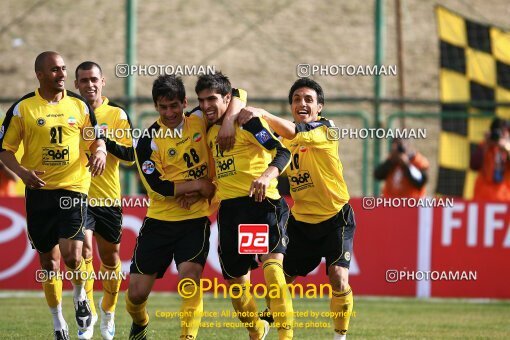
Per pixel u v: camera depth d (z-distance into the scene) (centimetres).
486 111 4559
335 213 2302
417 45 6197
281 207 2194
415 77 5984
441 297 3781
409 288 3781
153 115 4416
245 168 2156
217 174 2183
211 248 3750
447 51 4656
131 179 4231
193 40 6397
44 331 2666
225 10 6725
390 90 5938
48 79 2328
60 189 2355
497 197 4200
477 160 4228
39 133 2331
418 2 6569
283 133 2233
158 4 6706
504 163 4203
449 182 4438
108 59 6156
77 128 2373
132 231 3731
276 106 5925
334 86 6000
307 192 2302
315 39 6419
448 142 4453
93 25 6438
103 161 2344
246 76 6150
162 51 6234
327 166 2286
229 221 2172
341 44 6397
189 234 2172
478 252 3784
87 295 2569
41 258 2428
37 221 2378
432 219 3788
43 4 6575
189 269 2128
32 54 6175
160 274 2223
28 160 2361
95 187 2570
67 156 2355
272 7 6769
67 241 2327
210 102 2138
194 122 2208
